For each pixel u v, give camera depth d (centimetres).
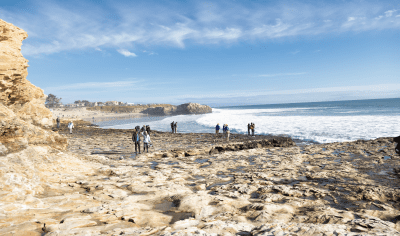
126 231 317
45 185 543
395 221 389
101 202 457
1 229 295
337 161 940
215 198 491
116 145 1745
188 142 1947
